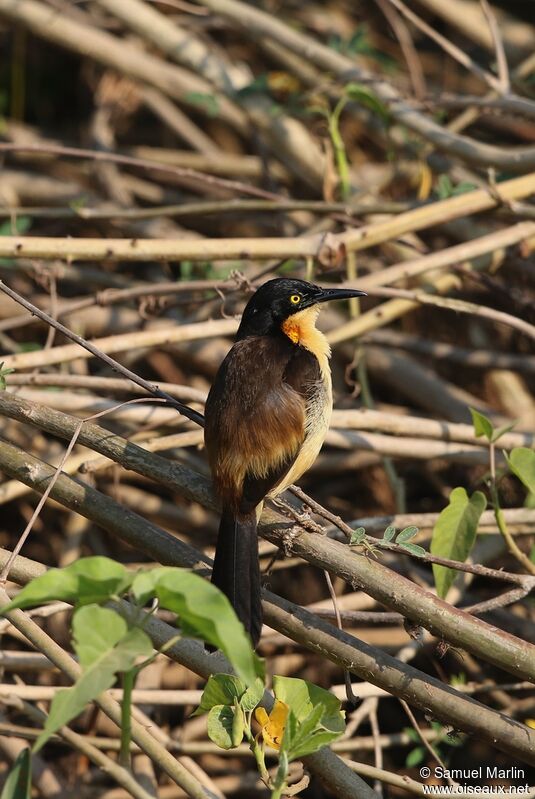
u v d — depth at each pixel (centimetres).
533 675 696
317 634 722
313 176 1513
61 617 1178
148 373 1404
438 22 1752
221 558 723
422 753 996
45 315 757
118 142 1705
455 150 1294
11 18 1547
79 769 1095
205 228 1570
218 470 757
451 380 1468
